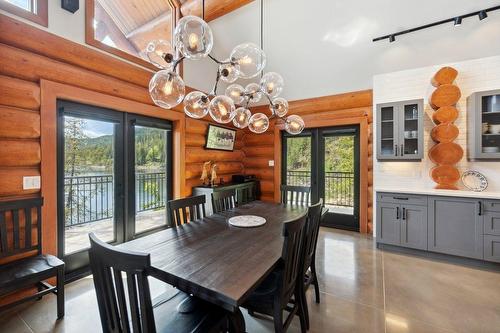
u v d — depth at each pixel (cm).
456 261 304
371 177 415
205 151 445
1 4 202
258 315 203
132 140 326
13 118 210
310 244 193
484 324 189
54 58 237
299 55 396
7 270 185
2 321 190
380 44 342
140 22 346
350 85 418
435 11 283
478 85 329
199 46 155
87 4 261
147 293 97
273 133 515
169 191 386
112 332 115
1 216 200
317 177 470
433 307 211
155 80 169
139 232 337
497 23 283
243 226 208
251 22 359
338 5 306
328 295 230
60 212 253
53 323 189
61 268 197
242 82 486
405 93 372
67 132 265
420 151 344
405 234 329
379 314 201
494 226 279
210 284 113
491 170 323
